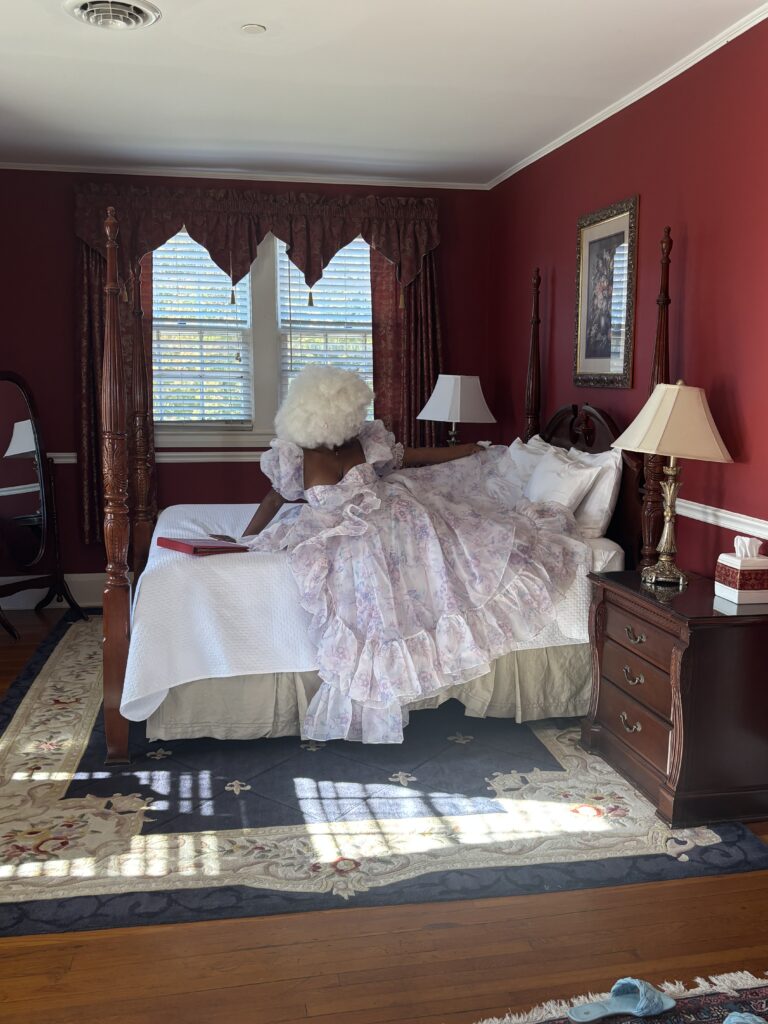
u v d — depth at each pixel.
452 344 5.89
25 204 5.27
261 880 2.52
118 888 2.47
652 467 3.48
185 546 3.38
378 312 5.72
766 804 2.90
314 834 2.79
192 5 2.96
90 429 5.42
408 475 4.05
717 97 3.32
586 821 2.88
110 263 3.14
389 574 3.30
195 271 5.54
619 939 2.28
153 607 3.24
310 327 5.71
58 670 4.35
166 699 3.36
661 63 3.55
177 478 5.69
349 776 3.20
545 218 4.93
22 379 5.19
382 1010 2.02
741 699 2.82
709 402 3.41
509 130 4.53
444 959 2.19
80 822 2.84
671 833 2.81
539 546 3.49
